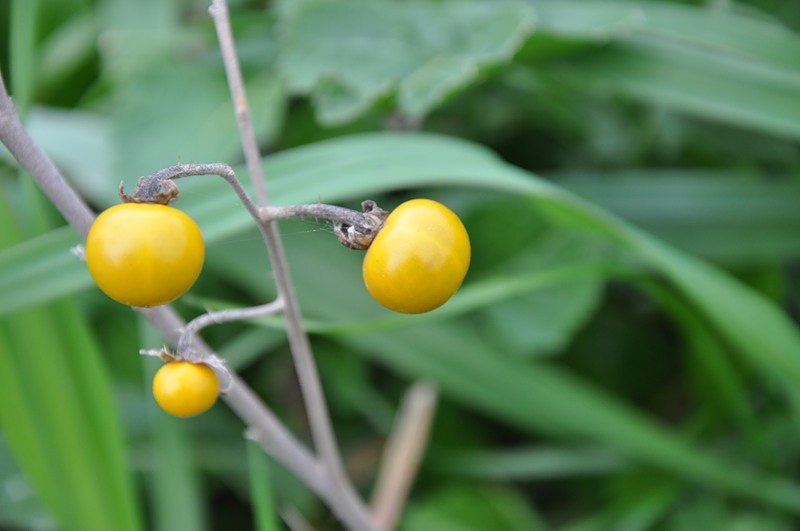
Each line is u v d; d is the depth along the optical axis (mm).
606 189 419
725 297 323
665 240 409
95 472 304
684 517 386
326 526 396
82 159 423
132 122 403
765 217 409
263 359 435
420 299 231
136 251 225
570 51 404
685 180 417
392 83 379
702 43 385
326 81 385
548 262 407
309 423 429
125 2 465
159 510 343
